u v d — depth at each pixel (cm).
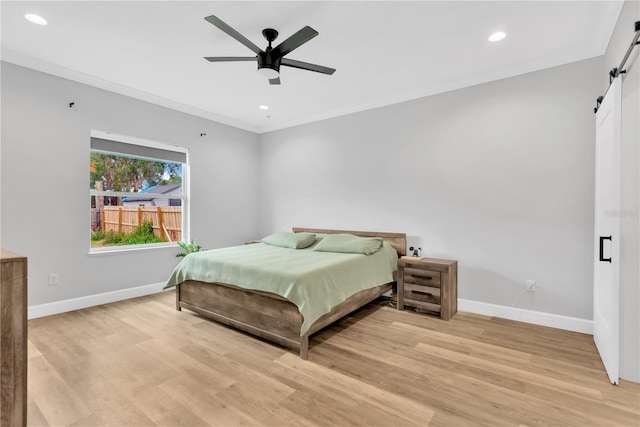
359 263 315
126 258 385
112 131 368
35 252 315
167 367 221
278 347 256
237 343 263
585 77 282
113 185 387
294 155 505
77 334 277
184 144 442
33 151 312
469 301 346
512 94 318
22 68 304
